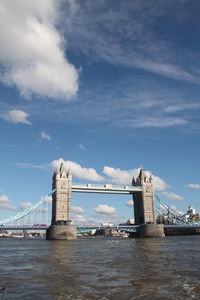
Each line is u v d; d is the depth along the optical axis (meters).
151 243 103.25
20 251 70.81
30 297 22.64
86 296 22.88
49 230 165.62
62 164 180.88
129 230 191.50
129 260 46.53
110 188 190.88
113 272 34.03
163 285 26.48
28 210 178.62
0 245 103.12
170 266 38.38
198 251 62.06
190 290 24.53
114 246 88.50
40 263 44.12
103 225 182.62
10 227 172.88
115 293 23.73
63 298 22.33
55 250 73.00
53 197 180.38
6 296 22.94
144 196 197.62
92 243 113.31
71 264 42.31
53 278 30.53
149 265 39.69
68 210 173.12
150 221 194.38
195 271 33.91
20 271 35.81
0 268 38.84
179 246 81.50
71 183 178.88
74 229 161.50
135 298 22.23
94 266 39.62
